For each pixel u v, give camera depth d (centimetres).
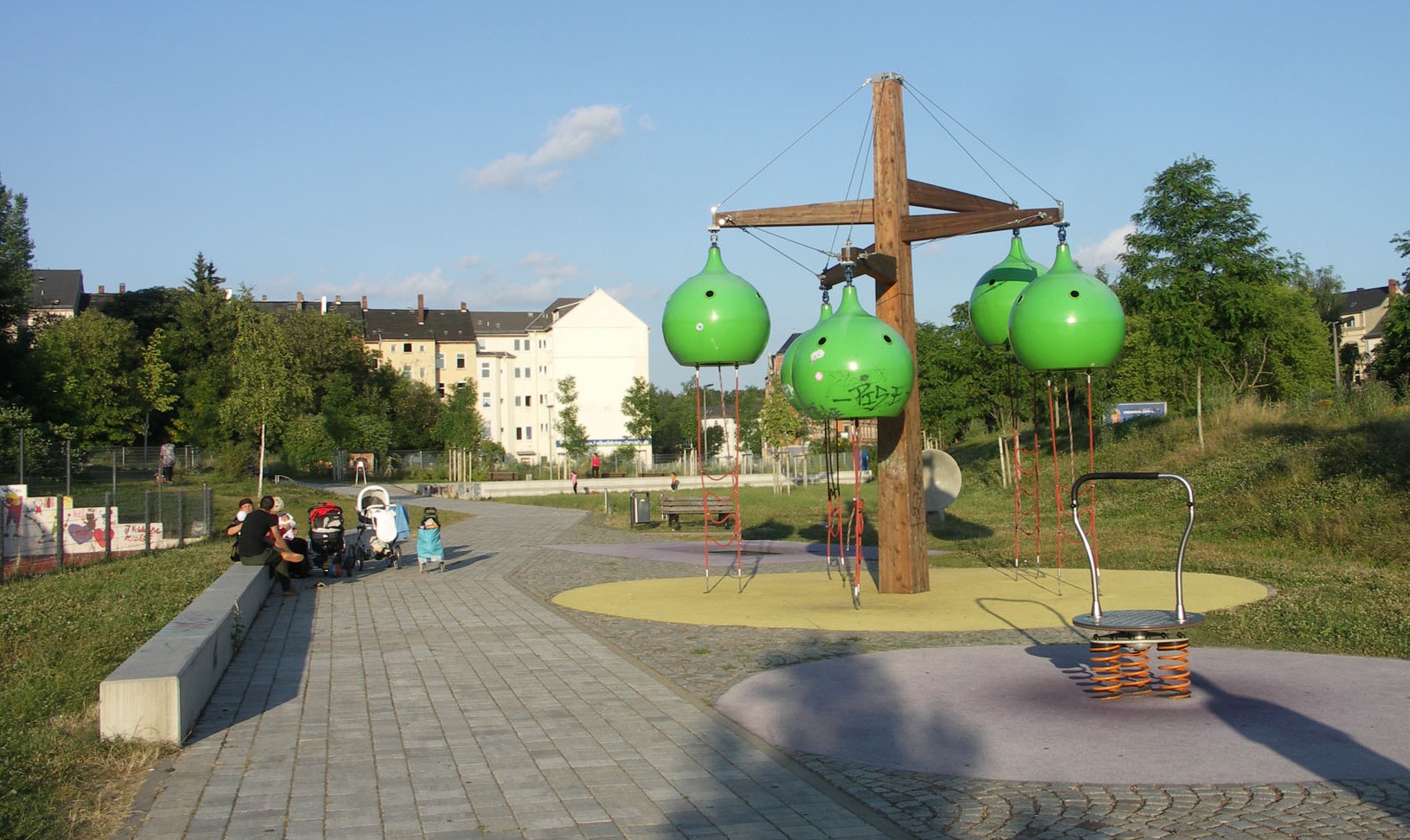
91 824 561
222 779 643
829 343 1242
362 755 695
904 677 896
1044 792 591
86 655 988
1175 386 4041
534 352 10375
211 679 879
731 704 820
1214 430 2731
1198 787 589
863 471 5319
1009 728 729
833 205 1450
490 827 554
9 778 621
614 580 1706
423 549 1866
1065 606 1277
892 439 1445
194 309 7275
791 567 1866
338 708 832
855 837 530
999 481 3250
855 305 1291
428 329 10369
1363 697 780
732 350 1390
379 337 10081
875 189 1445
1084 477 842
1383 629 1035
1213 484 2298
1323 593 1270
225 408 4041
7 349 4762
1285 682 838
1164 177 2561
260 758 690
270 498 1583
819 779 629
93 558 2175
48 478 3747
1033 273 1520
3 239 5144
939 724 743
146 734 707
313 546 1803
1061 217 1359
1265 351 3800
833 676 908
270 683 930
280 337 4144
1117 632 813
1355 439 2111
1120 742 683
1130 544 1936
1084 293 1288
